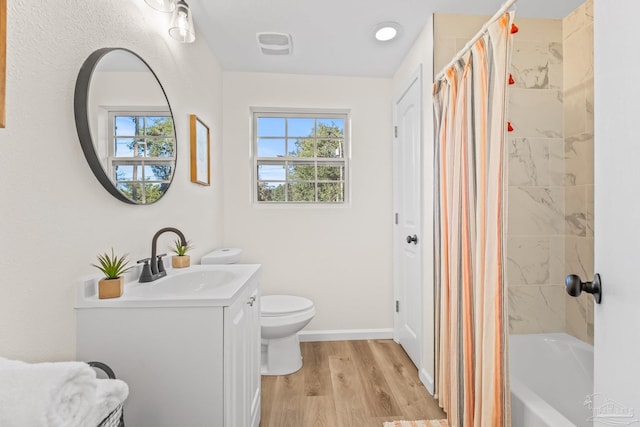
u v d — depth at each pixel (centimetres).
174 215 163
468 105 135
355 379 201
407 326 236
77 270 96
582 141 183
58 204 89
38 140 82
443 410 169
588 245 180
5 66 69
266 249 261
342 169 277
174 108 163
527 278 195
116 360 97
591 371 172
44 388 55
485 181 122
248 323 131
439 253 172
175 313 99
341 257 265
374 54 231
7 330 74
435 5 177
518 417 126
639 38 60
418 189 208
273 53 229
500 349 112
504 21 113
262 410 169
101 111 103
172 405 99
